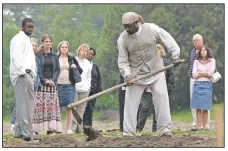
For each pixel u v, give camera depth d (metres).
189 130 21.98
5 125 30.38
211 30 48.03
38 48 20.30
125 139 17.62
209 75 21.22
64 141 17.70
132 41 17.72
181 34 49.16
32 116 17.97
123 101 21.83
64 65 20.67
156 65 17.91
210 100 21.23
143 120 21.12
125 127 18.03
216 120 17.03
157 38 17.88
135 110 18.03
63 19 60.56
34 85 18.50
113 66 52.53
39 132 21.31
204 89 21.19
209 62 21.27
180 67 47.78
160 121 18.00
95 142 17.34
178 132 20.27
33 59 17.92
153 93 17.98
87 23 60.19
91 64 21.86
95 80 21.92
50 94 19.98
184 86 48.00
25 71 17.72
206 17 48.28
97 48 54.22
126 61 17.88
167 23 49.41
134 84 17.95
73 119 21.89
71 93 20.77
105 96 52.22
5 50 55.56
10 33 56.69
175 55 17.78
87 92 21.44
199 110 21.33
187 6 49.06
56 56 20.03
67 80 20.70
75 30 60.31
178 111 48.00
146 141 17.36
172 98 47.91
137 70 17.86
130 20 17.59
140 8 52.09
